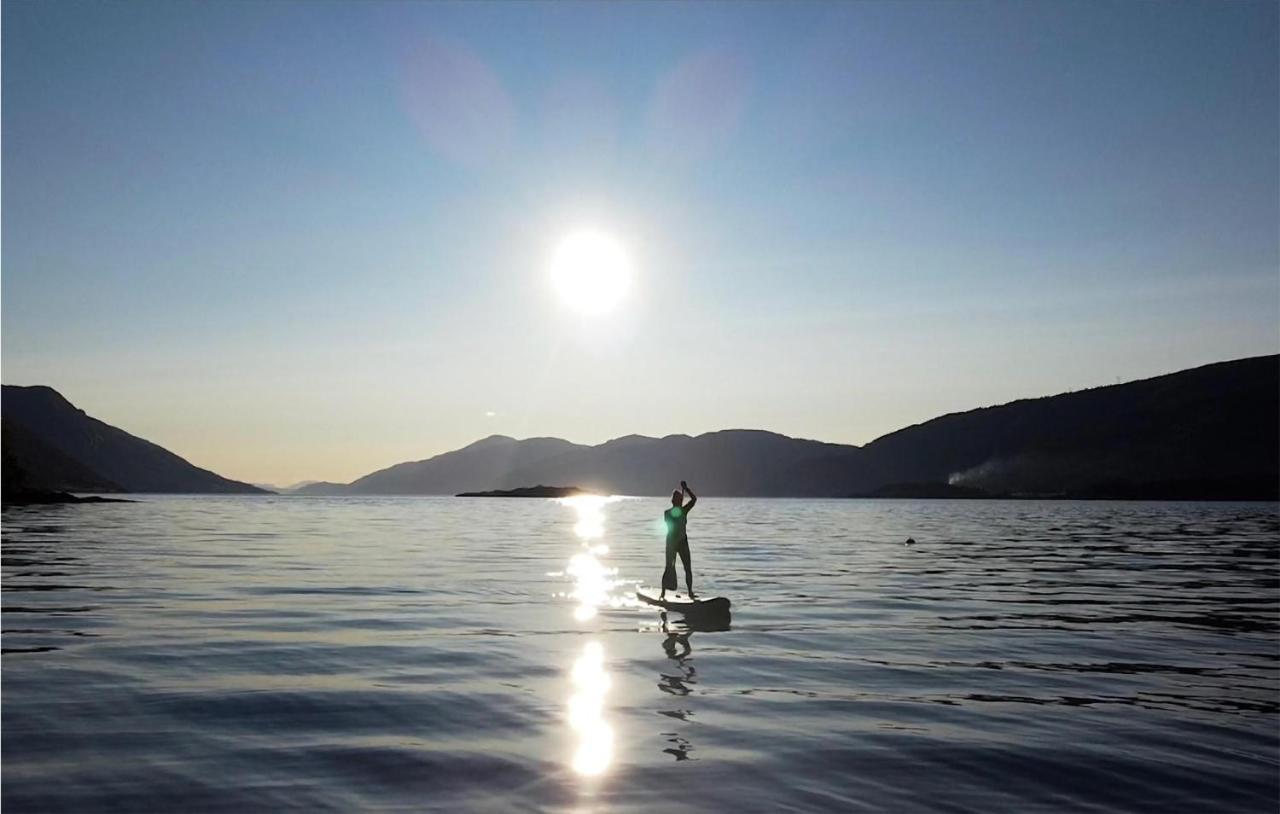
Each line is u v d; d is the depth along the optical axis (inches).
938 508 5821.9
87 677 495.8
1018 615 779.4
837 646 619.2
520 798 310.7
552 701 450.9
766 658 572.1
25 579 994.7
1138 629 701.3
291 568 1187.9
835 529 2669.8
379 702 445.1
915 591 966.4
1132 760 360.5
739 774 338.3
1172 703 457.7
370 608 792.3
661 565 1294.3
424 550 1611.7
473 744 374.6
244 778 329.1
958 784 330.6
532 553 1551.4
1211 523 3152.1
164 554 1409.9
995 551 1670.8
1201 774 344.5
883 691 481.1
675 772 339.9
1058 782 334.0
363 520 3326.8
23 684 477.7
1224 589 997.8
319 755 357.7
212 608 778.8
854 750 370.9
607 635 657.6
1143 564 1360.7
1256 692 484.4
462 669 527.2
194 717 414.3
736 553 1589.6
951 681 507.5
